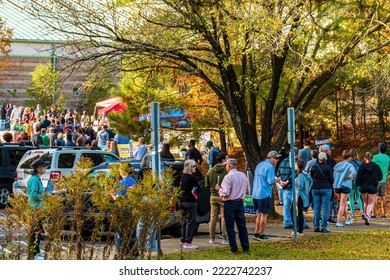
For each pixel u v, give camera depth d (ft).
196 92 92.48
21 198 34.04
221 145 106.22
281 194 68.69
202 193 60.34
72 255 36.06
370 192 67.31
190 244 51.85
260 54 67.26
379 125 112.98
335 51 67.31
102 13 63.52
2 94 162.20
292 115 55.16
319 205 61.52
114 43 64.75
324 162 61.57
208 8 62.13
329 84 92.94
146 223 35.04
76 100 150.10
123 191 37.50
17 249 33.45
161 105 93.35
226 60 66.08
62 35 65.16
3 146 83.76
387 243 54.85
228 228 49.19
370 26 60.95
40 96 153.79
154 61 70.03
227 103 70.69
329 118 114.32
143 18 64.34
